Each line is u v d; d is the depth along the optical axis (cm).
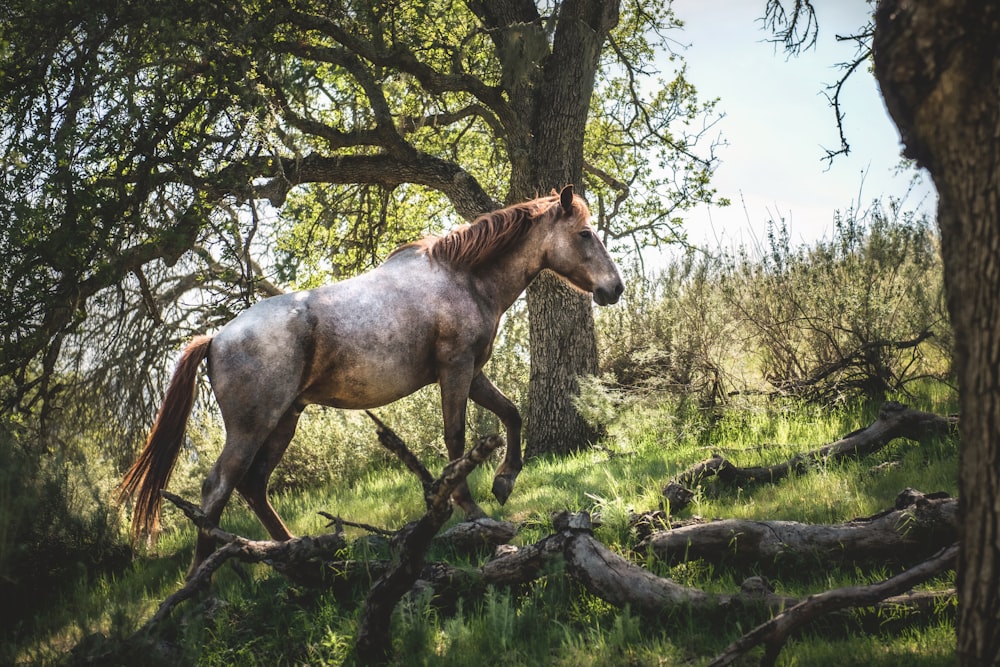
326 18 1031
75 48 852
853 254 1045
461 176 1128
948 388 938
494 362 1320
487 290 697
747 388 1003
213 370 595
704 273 1115
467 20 1295
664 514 584
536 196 1132
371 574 518
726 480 699
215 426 980
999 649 275
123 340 845
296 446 1084
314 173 1091
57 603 593
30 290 753
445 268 678
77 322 801
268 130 893
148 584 629
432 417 1195
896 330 977
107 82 809
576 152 1140
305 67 958
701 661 411
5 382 799
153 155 856
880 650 401
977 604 280
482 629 464
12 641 521
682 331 1112
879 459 698
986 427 275
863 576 488
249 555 485
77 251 783
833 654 400
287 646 471
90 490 687
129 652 427
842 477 665
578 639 446
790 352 1013
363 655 450
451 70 1134
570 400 1110
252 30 905
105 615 561
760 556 509
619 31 1484
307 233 1283
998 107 264
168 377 857
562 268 718
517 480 844
